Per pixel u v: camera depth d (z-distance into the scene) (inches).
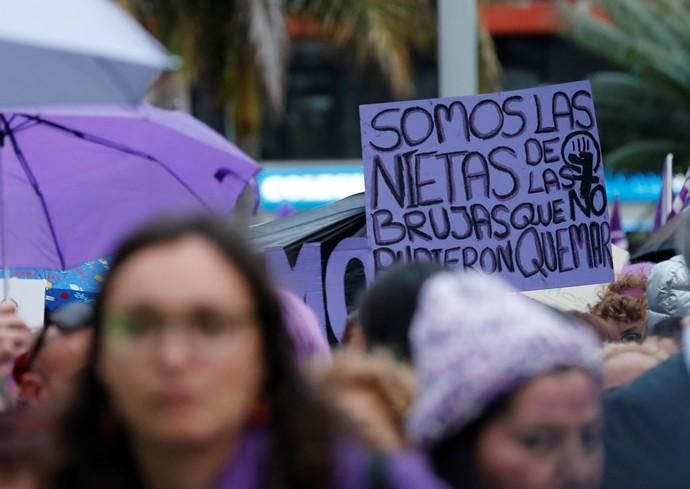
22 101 357.7
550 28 2487.7
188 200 566.9
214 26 1467.8
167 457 166.1
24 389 316.8
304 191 2474.2
